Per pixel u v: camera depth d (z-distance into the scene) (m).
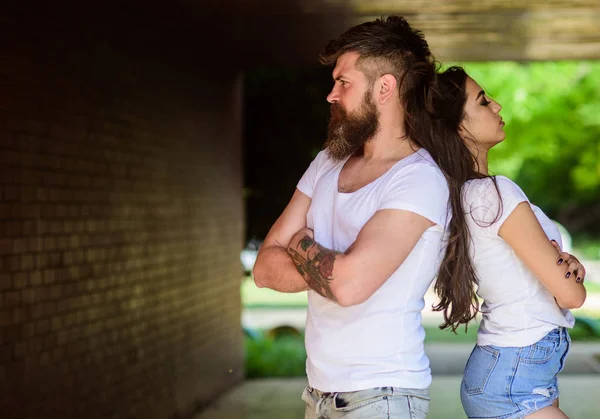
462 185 2.69
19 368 4.39
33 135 4.60
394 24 2.64
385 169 2.58
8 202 4.30
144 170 6.51
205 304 8.31
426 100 2.65
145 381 6.46
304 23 7.23
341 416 2.49
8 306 4.29
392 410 2.43
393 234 2.43
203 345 8.22
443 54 9.28
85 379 5.27
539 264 2.71
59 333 4.89
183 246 7.57
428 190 2.50
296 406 8.16
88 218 5.37
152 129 6.71
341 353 2.50
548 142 24.03
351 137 2.61
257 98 11.32
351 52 2.60
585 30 7.80
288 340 12.96
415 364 2.50
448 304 2.78
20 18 4.45
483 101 2.89
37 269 4.63
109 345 5.71
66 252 5.02
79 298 5.21
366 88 2.59
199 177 8.14
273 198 11.69
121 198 5.98
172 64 7.26
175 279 7.32
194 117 7.97
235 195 9.70
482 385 2.91
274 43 8.17
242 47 8.39
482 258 2.81
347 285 2.40
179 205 7.46
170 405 7.10
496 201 2.72
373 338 2.48
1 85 4.24
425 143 2.64
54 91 4.89
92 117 5.46
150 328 6.60
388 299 2.50
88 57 5.41
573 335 14.03
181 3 6.23
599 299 20.50
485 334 2.93
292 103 11.33
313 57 8.97
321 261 2.45
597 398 8.39
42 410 4.65
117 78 5.94
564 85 21.84
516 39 8.30
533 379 2.86
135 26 6.30
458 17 7.20
